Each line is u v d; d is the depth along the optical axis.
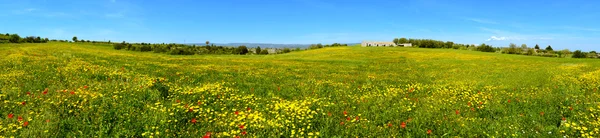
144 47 78.06
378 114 11.03
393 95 14.91
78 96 11.43
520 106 12.31
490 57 64.75
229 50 106.00
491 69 35.34
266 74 24.61
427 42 132.38
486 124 9.82
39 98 11.09
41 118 9.07
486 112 11.52
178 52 71.88
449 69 36.59
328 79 22.56
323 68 35.16
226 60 44.44
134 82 15.44
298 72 28.27
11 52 35.50
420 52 80.44
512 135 8.59
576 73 26.97
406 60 55.47
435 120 10.25
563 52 106.81
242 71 26.19
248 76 22.23
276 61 46.22
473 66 41.88
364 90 17.02
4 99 11.09
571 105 12.05
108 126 8.63
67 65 21.55
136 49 77.25
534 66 40.19
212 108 11.55
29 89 12.81
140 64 27.84
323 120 10.09
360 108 11.98
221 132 8.88
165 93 13.38
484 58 61.62
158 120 9.25
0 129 7.91
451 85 19.86
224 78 20.45
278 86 17.47
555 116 10.58
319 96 14.70
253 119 9.61
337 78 23.62
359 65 42.75
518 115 10.73
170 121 9.25
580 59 62.56
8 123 8.62
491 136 8.65
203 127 9.20
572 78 22.05
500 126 9.57
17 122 8.67
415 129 9.34
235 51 98.69
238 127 9.07
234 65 34.31
